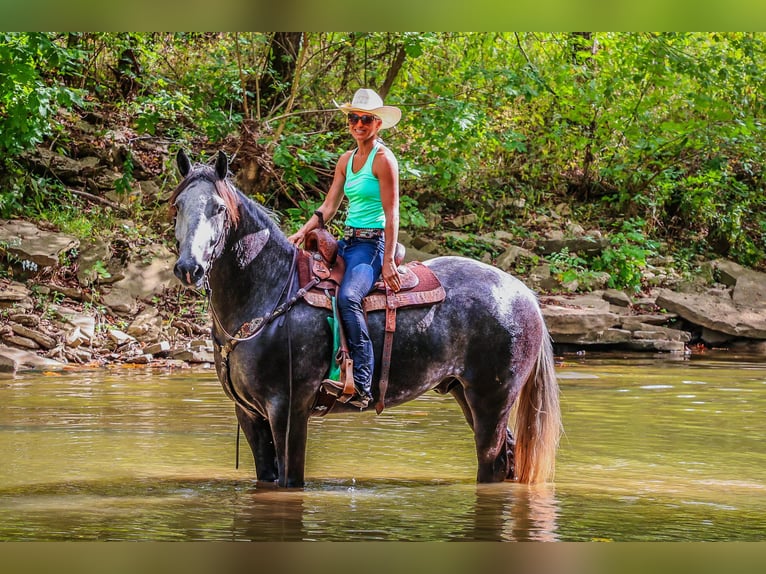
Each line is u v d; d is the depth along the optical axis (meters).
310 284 6.00
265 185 16.59
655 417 9.32
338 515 5.43
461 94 18.02
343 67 18.42
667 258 18.81
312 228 6.35
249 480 6.43
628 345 15.57
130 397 10.02
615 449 7.75
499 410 6.35
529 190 19.81
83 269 14.07
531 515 5.50
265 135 16.44
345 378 5.81
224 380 6.05
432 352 6.14
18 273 13.83
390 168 6.00
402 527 5.18
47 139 16.59
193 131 17.62
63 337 12.80
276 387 5.93
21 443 7.62
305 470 6.81
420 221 16.97
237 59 16.94
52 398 9.86
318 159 15.93
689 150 20.23
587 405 10.05
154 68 18.09
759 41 18.70
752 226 20.58
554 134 19.05
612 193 20.52
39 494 5.93
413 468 6.95
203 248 5.44
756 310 17.17
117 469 6.73
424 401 10.72
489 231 18.66
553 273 17.25
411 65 18.36
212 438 8.00
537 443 6.47
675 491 6.21
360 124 6.00
